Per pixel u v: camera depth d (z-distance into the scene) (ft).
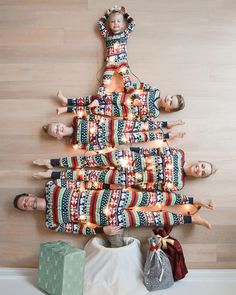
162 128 6.32
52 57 6.58
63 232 6.12
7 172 6.32
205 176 5.96
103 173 5.98
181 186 5.96
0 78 6.56
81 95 6.49
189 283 5.76
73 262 5.08
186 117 6.41
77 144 6.14
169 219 5.84
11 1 6.68
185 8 6.65
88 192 5.92
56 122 6.36
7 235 6.18
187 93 6.48
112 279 5.39
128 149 6.17
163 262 5.47
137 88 6.27
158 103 6.24
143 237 6.12
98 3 6.65
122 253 5.50
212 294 5.44
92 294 5.22
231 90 6.48
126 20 6.57
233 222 6.18
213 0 6.65
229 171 6.30
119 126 6.14
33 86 6.53
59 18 6.65
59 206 5.83
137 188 6.15
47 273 5.32
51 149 6.34
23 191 6.26
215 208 6.21
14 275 6.02
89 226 5.88
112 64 6.35
